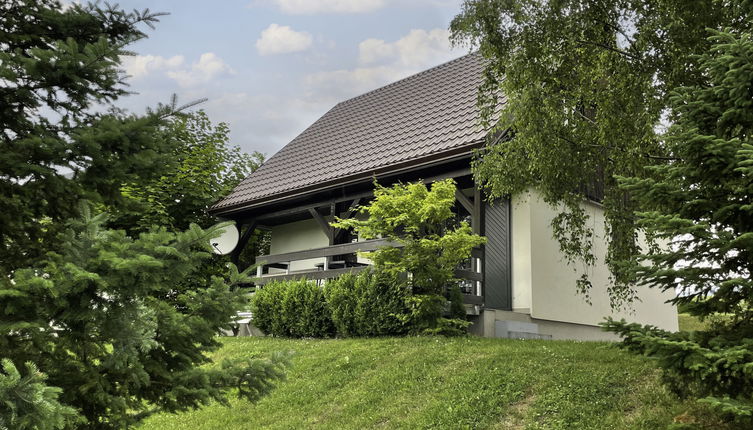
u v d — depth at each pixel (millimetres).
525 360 7770
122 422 3857
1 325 3092
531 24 8344
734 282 4289
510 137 10547
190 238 3738
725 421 4969
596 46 8422
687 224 4355
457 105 14102
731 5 5895
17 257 3904
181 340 4227
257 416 7555
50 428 2738
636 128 7969
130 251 3449
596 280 13367
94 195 4008
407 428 6426
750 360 4188
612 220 8852
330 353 9398
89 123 4051
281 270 17125
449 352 8523
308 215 16641
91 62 3748
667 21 7566
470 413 6477
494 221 12109
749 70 4453
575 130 8695
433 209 9875
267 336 12531
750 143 4633
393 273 10016
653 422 5562
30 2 4105
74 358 3785
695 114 4906
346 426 6789
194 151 17516
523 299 11539
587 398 6367
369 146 14898
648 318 14766
